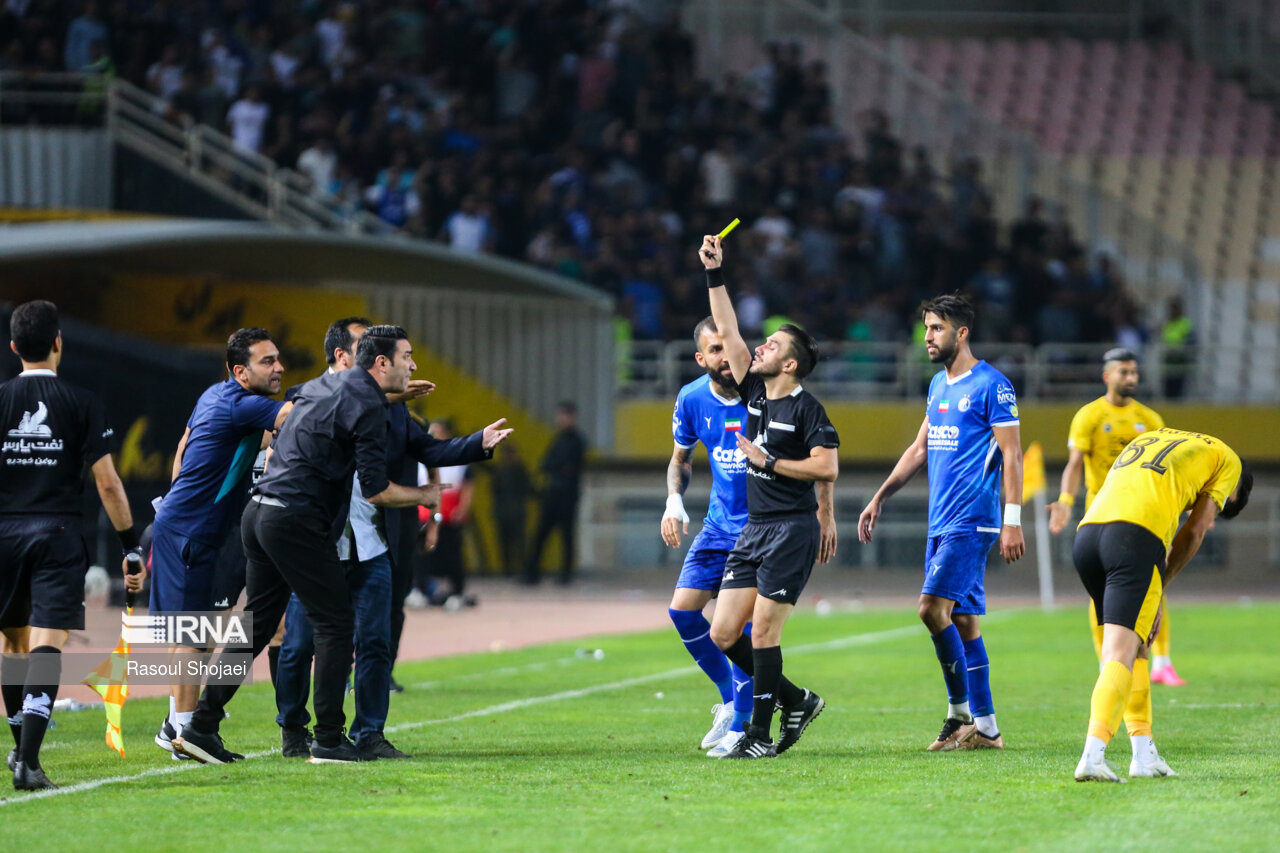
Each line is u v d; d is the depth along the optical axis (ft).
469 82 325.42
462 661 156.76
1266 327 359.46
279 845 63.41
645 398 300.81
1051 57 423.23
